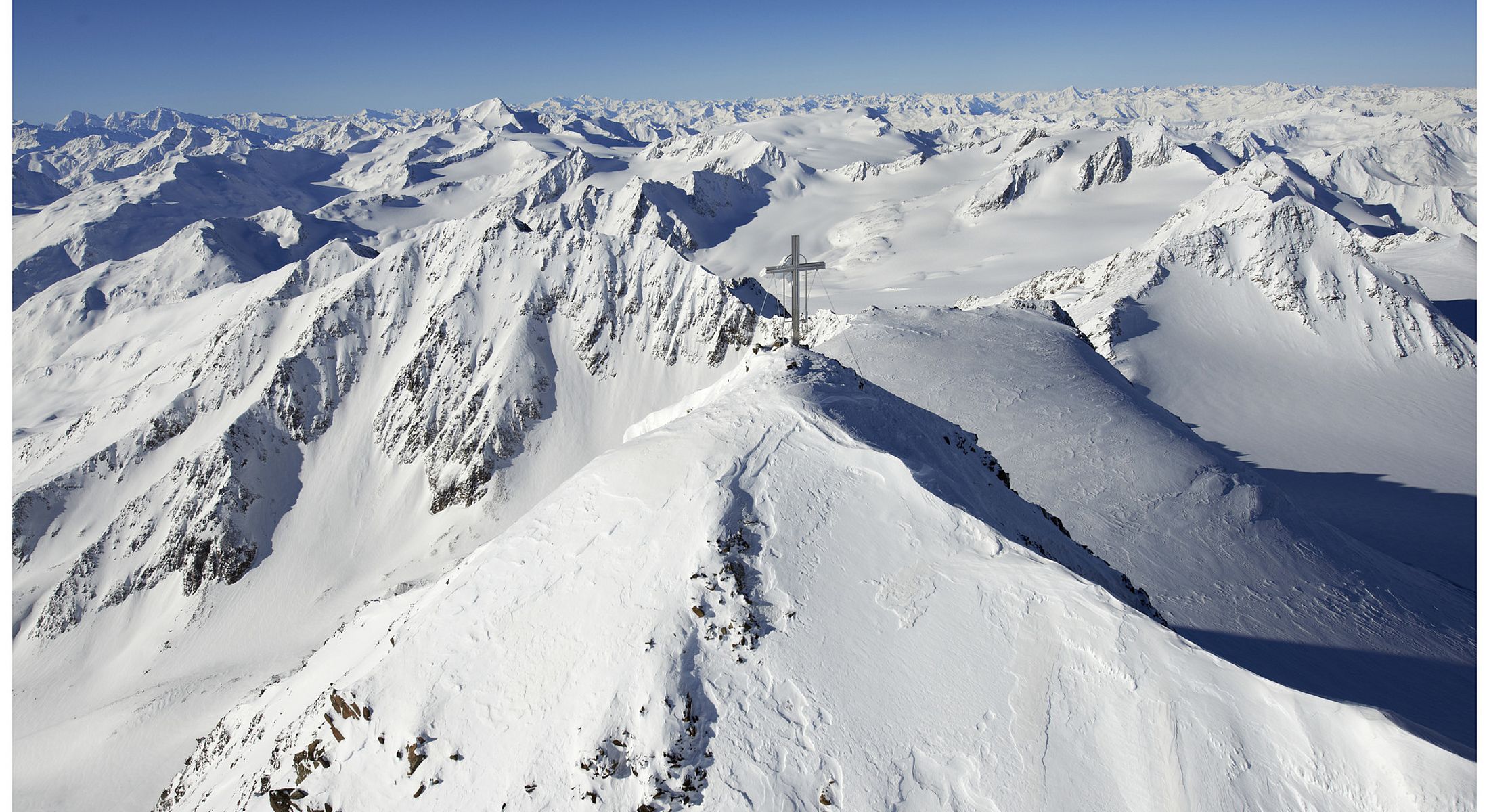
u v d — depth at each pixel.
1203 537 44.22
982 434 55.03
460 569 22.08
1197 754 14.96
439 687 17.89
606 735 16.06
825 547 19.50
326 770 17.75
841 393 26.03
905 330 78.00
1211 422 102.50
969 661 16.98
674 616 17.69
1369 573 46.06
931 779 15.37
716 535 19.19
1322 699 15.16
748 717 16.25
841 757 15.70
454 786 16.42
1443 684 34.44
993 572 18.72
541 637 18.22
